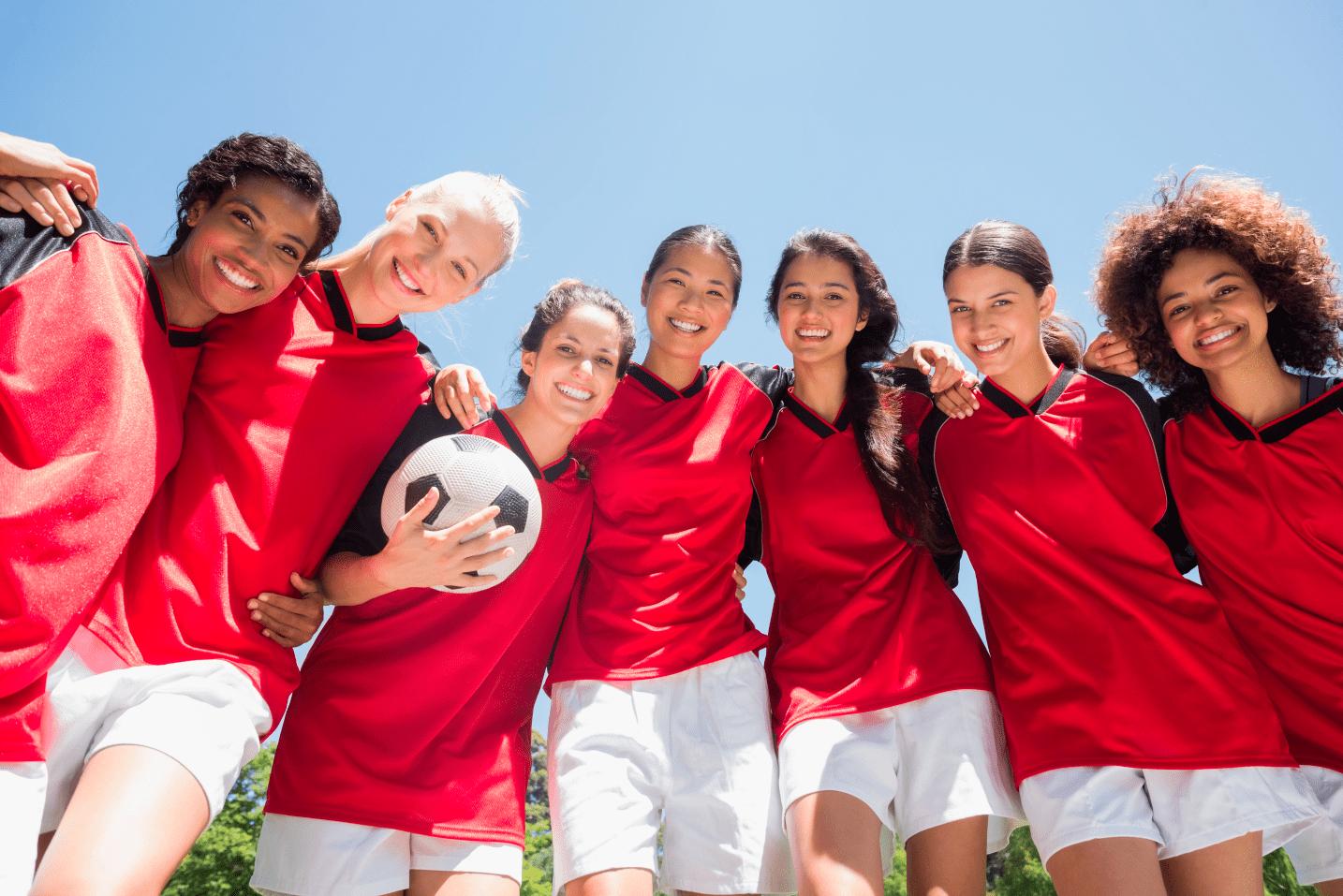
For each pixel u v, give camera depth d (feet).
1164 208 11.63
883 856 11.14
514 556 9.57
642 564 11.18
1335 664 10.12
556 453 11.16
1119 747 9.63
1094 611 10.20
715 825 10.30
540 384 10.83
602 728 10.37
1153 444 11.29
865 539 11.64
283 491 9.39
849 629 10.95
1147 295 11.46
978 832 10.03
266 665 9.02
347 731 9.56
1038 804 9.81
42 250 8.54
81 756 8.21
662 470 11.55
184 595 8.67
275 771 9.64
